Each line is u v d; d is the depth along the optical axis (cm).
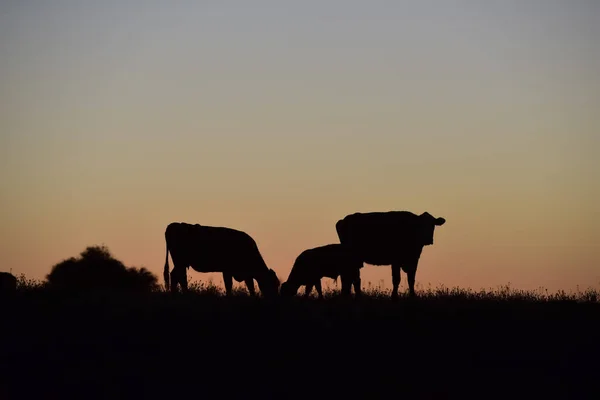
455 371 1758
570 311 2253
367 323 2020
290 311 2073
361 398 1634
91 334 1900
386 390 1670
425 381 1712
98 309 2106
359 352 1833
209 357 1783
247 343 1859
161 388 1638
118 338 1881
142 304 2128
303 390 1653
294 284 2670
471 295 2502
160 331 1923
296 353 1816
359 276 2695
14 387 1631
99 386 1641
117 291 2462
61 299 2252
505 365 1797
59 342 1845
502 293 2555
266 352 1816
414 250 2703
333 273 2662
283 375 1714
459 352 1855
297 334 1916
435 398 1647
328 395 1639
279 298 2295
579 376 1742
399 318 2070
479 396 1652
